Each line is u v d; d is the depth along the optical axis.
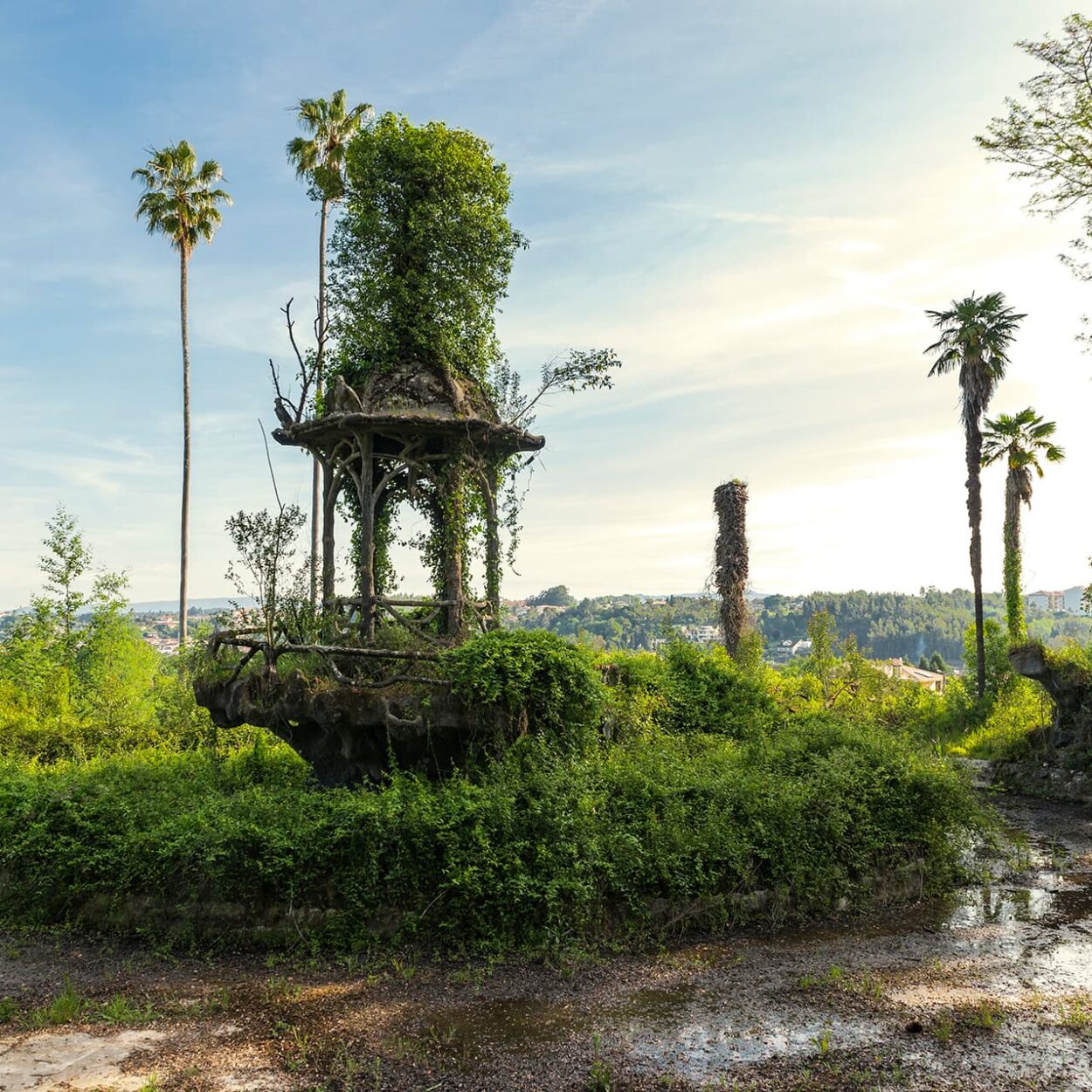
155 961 8.61
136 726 20.67
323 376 14.18
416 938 8.66
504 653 10.73
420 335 13.20
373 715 11.13
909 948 8.90
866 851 10.30
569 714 11.13
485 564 13.62
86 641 32.25
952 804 11.05
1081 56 15.85
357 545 14.32
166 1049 6.63
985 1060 6.42
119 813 10.21
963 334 32.19
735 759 12.34
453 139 13.70
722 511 30.50
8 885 9.94
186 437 34.91
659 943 8.80
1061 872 12.27
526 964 8.26
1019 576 35.19
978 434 32.69
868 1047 6.62
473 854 8.74
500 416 13.87
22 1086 6.01
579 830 9.02
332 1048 6.64
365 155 13.52
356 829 8.92
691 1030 6.95
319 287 17.03
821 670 28.70
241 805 10.02
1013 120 16.97
